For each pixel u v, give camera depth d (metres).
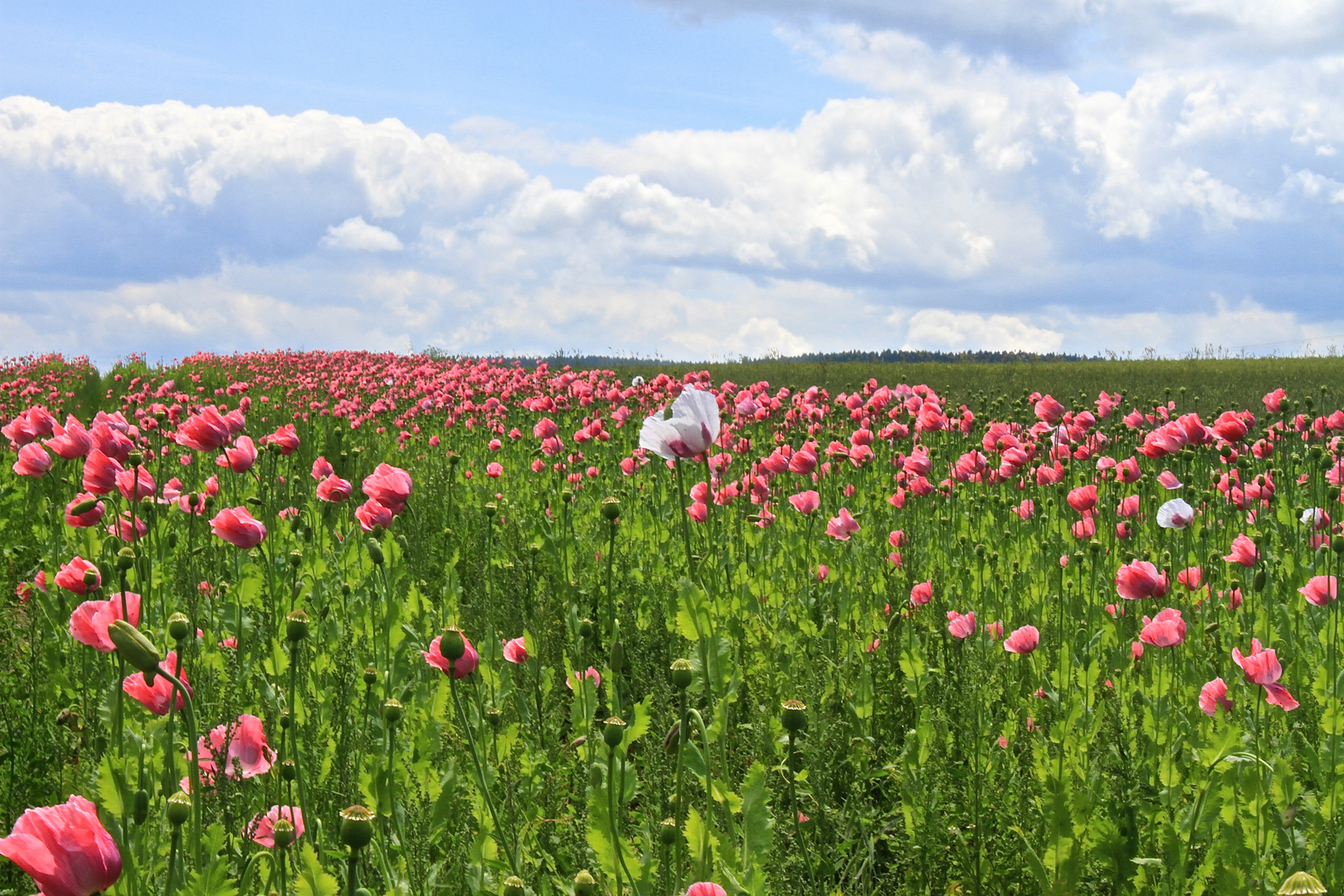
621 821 2.88
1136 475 6.72
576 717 3.64
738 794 3.04
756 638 5.01
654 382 12.45
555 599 6.07
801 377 26.22
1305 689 4.10
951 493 7.70
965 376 25.62
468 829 3.17
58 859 1.64
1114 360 29.97
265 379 23.91
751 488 7.03
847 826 3.43
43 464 5.07
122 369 26.48
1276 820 2.99
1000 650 4.71
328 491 5.27
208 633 4.45
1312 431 9.33
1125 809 3.16
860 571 6.34
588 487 9.48
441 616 5.30
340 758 3.44
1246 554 5.00
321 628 4.89
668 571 6.14
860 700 4.17
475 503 9.15
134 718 3.67
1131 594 4.17
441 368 23.11
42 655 4.55
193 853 2.42
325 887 2.29
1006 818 3.35
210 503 6.23
